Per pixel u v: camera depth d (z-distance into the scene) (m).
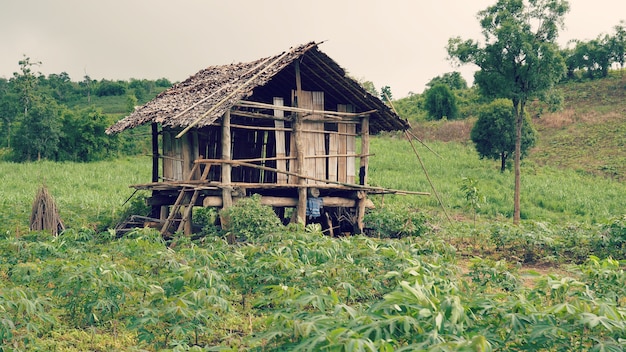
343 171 18.09
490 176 34.16
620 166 37.66
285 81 18.09
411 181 31.80
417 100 63.12
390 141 45.88
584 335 5.41
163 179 19.30
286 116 18.03
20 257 12.03
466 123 48.75
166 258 10.16
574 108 50.62
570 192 30.83
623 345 5.13
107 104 73.44
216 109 14.97
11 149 46.00
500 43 22.75
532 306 5.69
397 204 23.81
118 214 20.56
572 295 6.80
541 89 23.12
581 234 15.80
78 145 43.19
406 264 9.17
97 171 35.06
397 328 4.89
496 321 5.87
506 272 9.55
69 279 8.16
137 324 7.03
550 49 22.44
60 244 11.84
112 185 30.12
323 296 5.58
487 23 23.30
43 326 8.58
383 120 18.81
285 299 6.23
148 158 44.38
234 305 9.79
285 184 16.52
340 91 17.81
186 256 10.43
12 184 29.33
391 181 31.44
